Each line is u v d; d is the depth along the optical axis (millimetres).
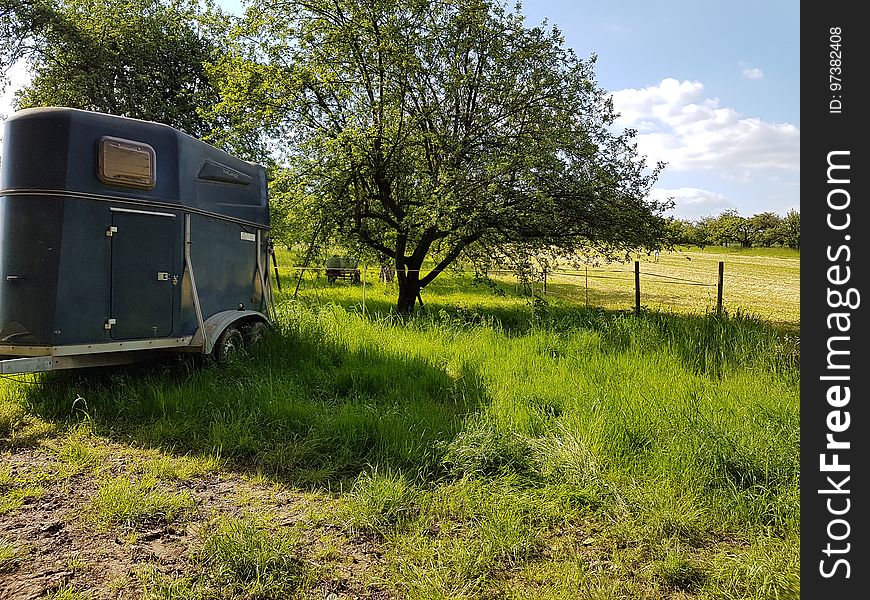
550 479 4434
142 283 6438
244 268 8383
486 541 3566
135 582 3105
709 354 8109
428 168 14398
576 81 13922
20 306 5711
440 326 10438
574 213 14102
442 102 13906
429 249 16469
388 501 3980
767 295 25406
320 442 5066
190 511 3951
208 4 24609
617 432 5027
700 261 57250
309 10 13719
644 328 9531
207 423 5582
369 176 14031
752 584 3232
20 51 22922
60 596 2943
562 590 3139
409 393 6691
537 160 12492
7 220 5773
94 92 22688
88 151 5980
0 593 2969
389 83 13211
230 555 3256
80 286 5918
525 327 11008
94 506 3947
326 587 3127
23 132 5805
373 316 11945
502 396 6254
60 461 4754
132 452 4961
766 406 5555
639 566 3414
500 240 13914
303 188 13383
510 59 13766
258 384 6375
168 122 23875
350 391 6723
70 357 5930
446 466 4738
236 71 13969
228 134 14805
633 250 15016
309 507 4066
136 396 6012
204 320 7305
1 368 5352
